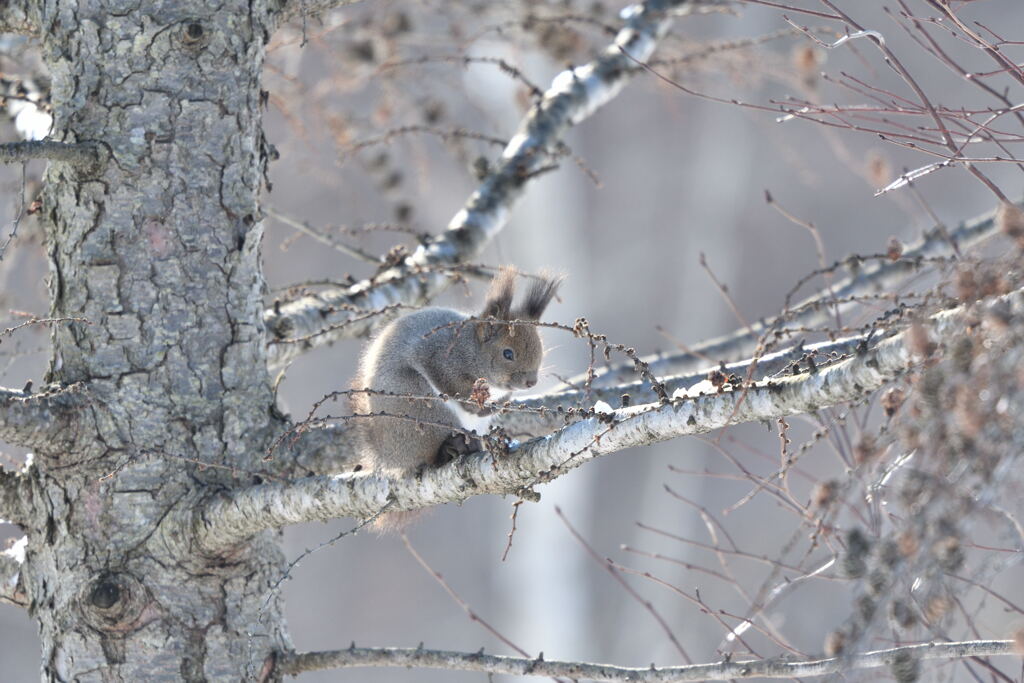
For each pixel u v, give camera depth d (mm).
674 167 34312
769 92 31797
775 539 29562
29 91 11844
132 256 9164
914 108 8102
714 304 33719
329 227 12961
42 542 9188
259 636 9305
